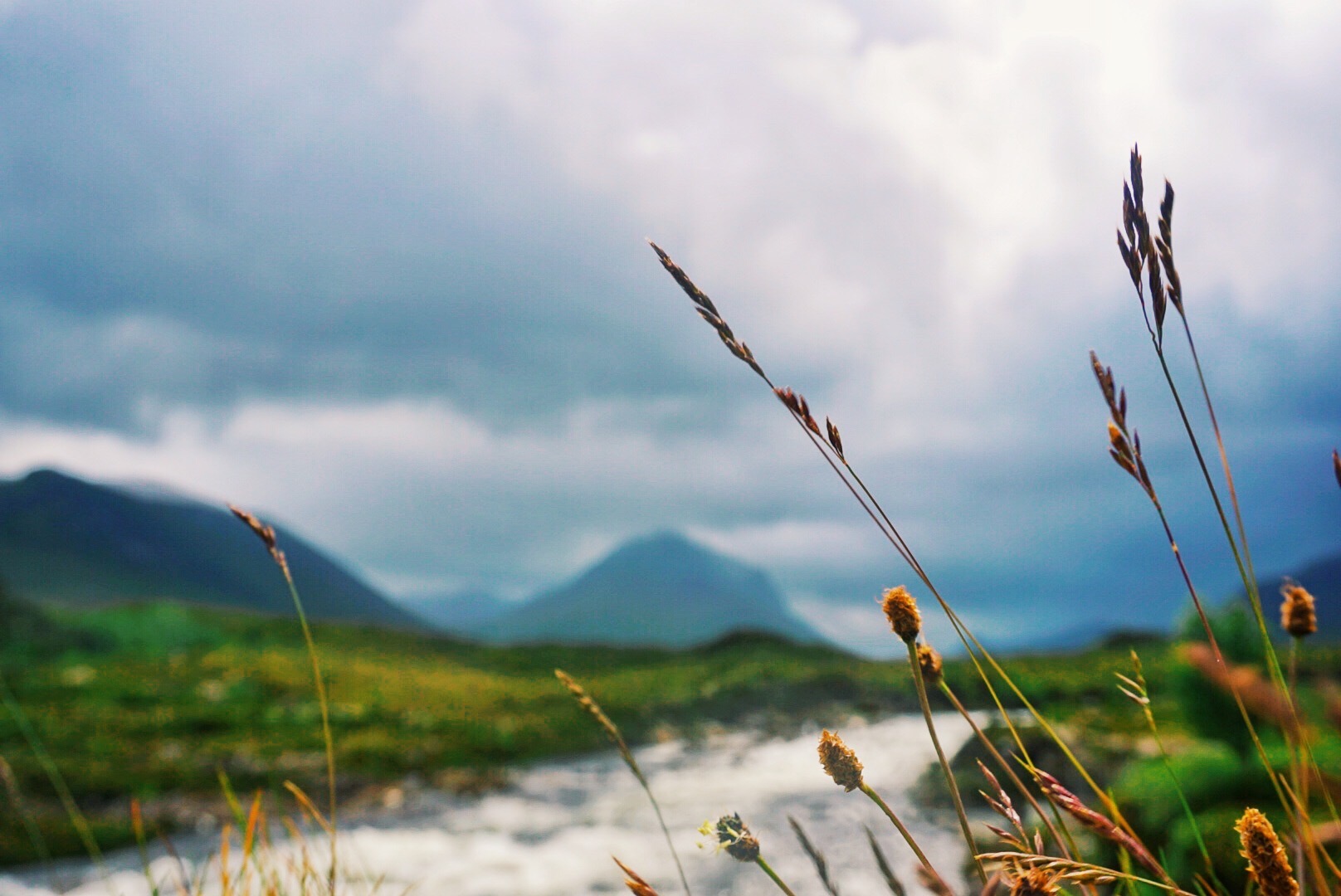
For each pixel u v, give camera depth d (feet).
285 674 64.03
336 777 31.86
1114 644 56.44
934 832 19.42
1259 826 2.26
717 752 39.91
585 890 18.80
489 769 34.65
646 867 20.15
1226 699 10.71
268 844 6.79
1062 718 27.22
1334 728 1.51
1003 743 22.77
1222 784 10.05
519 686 66.03
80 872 18.98
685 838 22.88
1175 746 11.27
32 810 23.70
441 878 19.54
